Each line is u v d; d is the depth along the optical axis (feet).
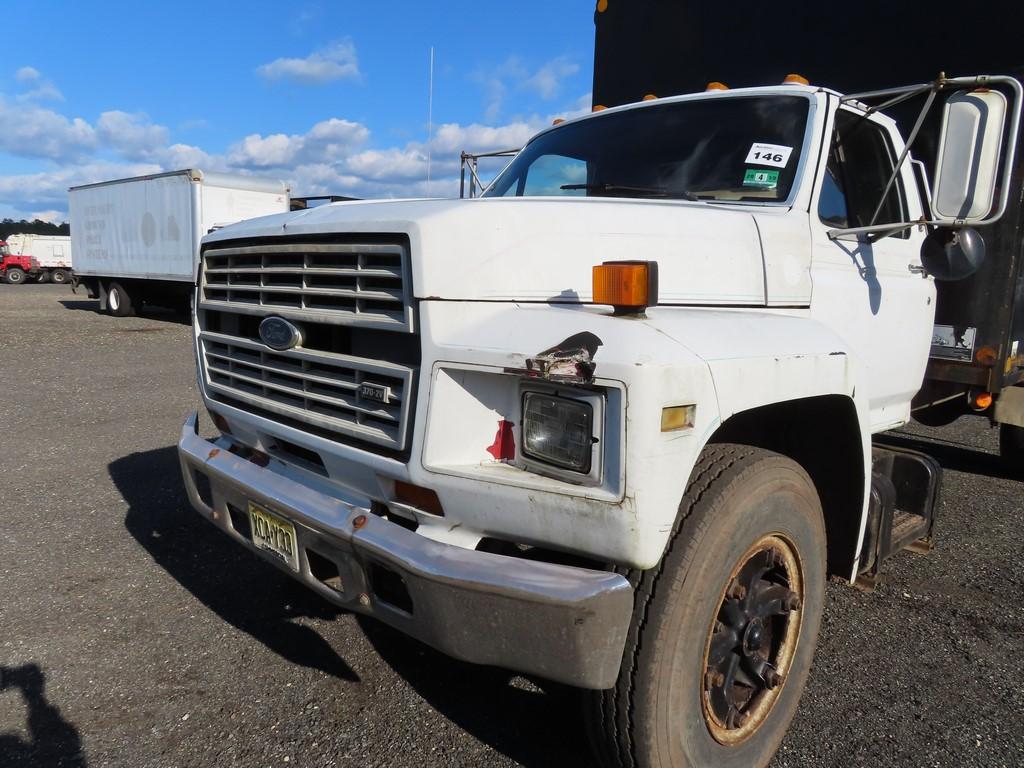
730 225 9.02
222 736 8.67
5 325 57.41
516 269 7.34
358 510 7.43
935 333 15.26
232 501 9.09
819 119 10.61
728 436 8.77
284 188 63.52
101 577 12.76
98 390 30.37
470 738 8.71
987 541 15.26
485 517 6.71
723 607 7.43
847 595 12.66
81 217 74.64
